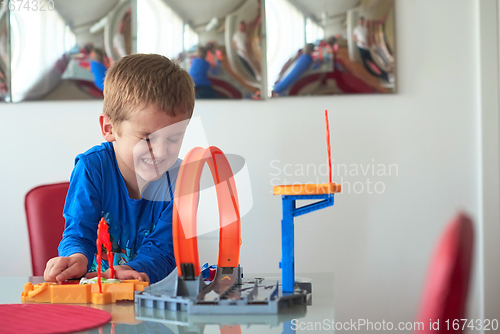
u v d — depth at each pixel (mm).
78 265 683
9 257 1533
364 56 1478
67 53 1512
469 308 232
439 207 1499
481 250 1479
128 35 1507
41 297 562
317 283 677
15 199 1537
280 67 1496
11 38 1518
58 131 1533
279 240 1513
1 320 441
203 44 1504
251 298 493
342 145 1506
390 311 1505
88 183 938
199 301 479
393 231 1509
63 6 1512
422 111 1501
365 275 1513
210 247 1467
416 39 1504
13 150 1541
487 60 1478
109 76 907
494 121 1475
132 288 563
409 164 1504
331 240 1518
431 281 241
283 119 1509
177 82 872
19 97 1518
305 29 1491
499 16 1474
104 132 951
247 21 1498
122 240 970
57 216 1200
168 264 841
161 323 435
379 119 1502
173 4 1511
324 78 1488
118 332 403
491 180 1473
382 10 1473
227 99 1503
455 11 1499
